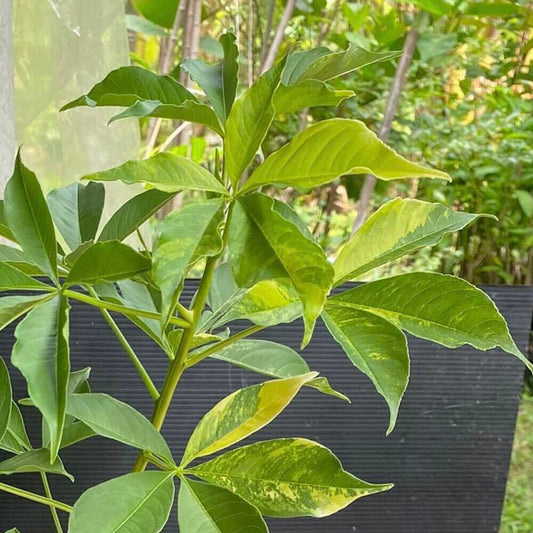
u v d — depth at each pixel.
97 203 0.63
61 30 0.82
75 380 0.64
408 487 0.84
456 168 1.70
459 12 1.44
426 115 1.69
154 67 1.48
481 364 0.81
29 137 0.82
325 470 0.54
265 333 0.78
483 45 1.64
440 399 0.82
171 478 0.53
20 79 0.80
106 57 0.86
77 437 0.62
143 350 0.77
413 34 1.31
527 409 1.62
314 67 0.55
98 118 0.86
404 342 0.52
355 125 0.44
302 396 0.81
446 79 1.76
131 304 0.61
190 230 0.46
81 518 0.48
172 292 0.44
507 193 1.69
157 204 0.56
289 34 1.41
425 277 0.53
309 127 0.45
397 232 0.55
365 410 0.81
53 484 0.80
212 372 0.79
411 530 0.86
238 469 0.54
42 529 0.81
